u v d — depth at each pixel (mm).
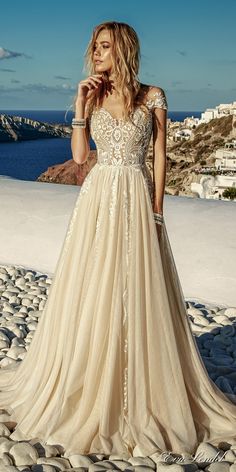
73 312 2934
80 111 2984
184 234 6496
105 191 2938
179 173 45031
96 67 2936
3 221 7492
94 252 2926
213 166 42844
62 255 3074
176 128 56062
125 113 2881
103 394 2857
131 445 2875
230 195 30828
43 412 3018
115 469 2699
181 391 2936
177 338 3027
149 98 2941
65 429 2906
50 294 3117
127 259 2885
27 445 2820
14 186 8609
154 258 2924
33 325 4945
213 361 4234
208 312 5312
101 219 2922
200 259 6043
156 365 2904
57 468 2707
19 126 89000
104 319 2869
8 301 5758
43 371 3098
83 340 2896
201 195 32500
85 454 2832
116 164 2941
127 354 2877
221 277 5777
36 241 7055
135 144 2920
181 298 3070
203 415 3080
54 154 73812
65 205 7762
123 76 2850
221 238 6348
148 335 2893
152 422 2893
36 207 7746
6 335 4730
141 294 2883
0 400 3271
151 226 2941
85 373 2918
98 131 2951
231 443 2996
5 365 4102
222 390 3682
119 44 2854
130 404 2879
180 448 2867
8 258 6922
